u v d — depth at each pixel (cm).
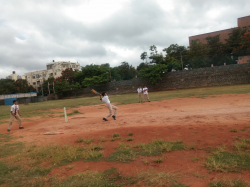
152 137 538
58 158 420
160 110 1134
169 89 3859
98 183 295
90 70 4800
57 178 329
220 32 4656
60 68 6694
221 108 975
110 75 4691
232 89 2214
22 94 4878
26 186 311
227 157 350
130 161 378
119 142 518
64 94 5200
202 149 410
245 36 3450
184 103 1348
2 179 340
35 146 550
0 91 5238
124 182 294
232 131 521
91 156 426
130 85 4328
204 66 3562
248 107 919
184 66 3794
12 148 538
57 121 1067
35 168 382
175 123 709
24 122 1109
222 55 3428
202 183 271
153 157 389
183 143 461
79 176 325
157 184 279
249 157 342
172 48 4512
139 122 799
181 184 273
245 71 3098
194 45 4209
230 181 264
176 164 345
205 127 596
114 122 852
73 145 528
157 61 4456
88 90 4847
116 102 1969
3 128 942
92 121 937
